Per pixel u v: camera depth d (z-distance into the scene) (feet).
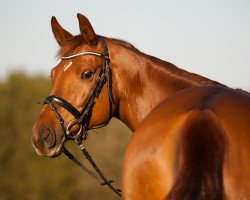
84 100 29.22
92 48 29.76
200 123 20.77
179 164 20.47
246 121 21.35
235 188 20.17
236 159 20.43
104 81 29.71
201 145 20.15
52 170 93.56
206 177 19.58
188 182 19.51
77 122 29.17
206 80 29.35
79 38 30.04
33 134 28.99
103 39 30.30
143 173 21.58
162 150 21.21
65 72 29.35
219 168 20.04
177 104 22.35
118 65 30.04
